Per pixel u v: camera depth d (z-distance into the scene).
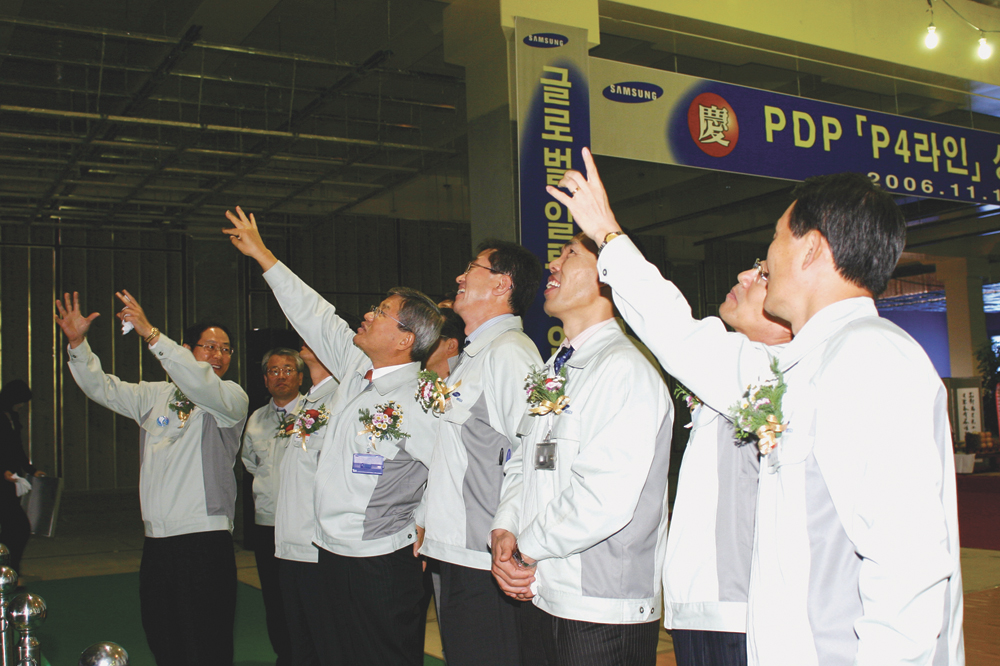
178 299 12.56
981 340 15.41
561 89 4.93
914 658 0.87
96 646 1.29
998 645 3.60
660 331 1.30
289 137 8.10
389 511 2.32
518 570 1.63
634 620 1.59
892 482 0.91
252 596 4.90
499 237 4.89
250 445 3.58
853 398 0.98
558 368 1.84
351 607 2.29
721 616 1.32
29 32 7.11
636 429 1.58
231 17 6.82
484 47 5.06
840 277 1.12
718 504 1.38
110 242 12.27
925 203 11.46
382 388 2.43
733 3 5.75
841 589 1.00
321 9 7.17
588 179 1.44
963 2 6.99
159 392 3.18
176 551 2.96
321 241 13.49
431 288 14.29
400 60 8.34
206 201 10.38
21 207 10.23
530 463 1.78
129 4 6.76
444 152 9.23
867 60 6.42
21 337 11.66
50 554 6.74
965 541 6.68
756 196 11.80
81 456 11.90
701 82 5.56
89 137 7.77
